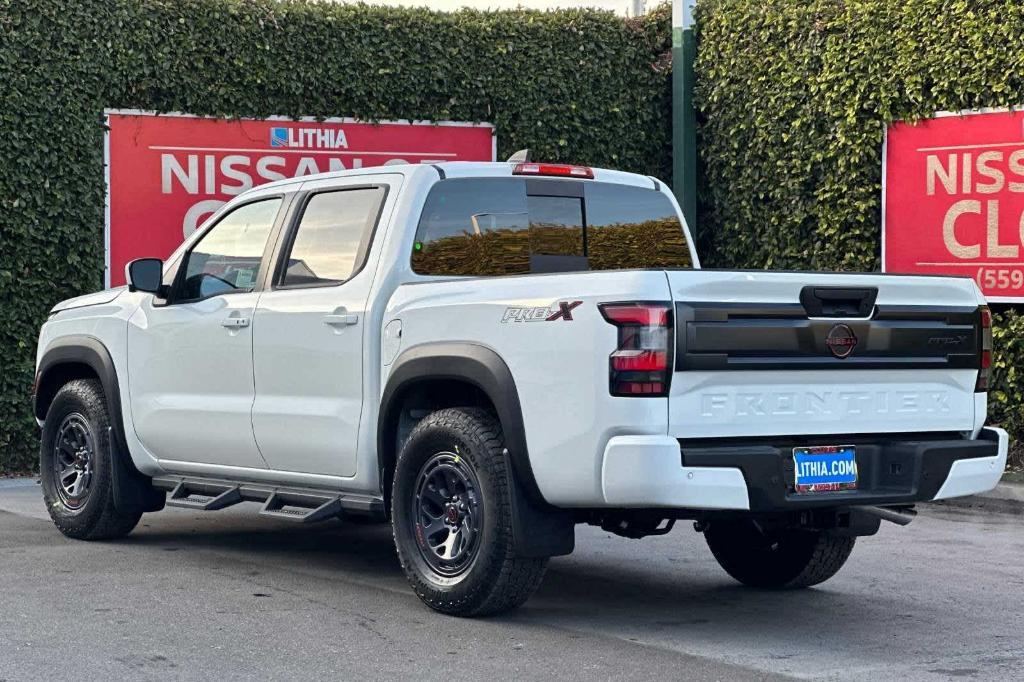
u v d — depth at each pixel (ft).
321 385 25.39
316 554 29.55
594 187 27.12
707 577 27.68
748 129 48.88
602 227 27.09
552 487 21.24
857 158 45.19
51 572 26.81
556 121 50.06
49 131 43.21
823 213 46.47
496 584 22.15
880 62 44.11
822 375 21.59
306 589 25.36
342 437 24.95
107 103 44.52
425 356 23.04
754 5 48.08
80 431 30.94
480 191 25.72
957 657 20.97
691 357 20.31
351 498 25.31
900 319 22.30
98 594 24.63
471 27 49.03
